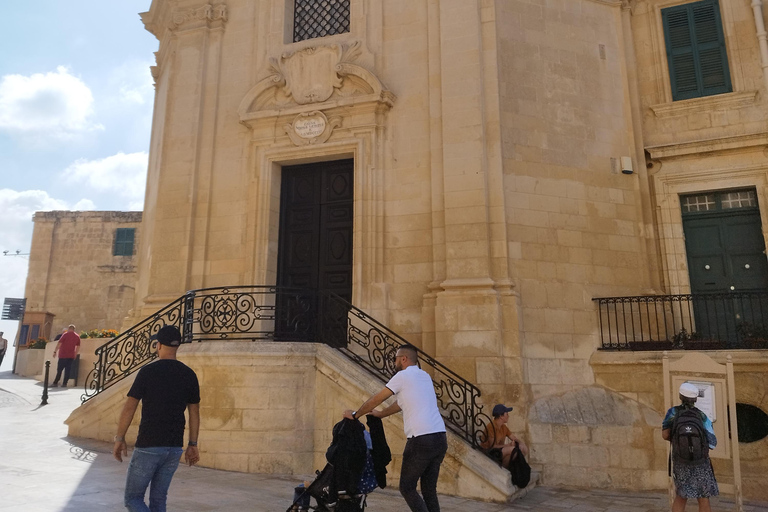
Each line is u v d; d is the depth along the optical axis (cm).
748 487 763
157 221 1084
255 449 744
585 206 976
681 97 1078
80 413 876
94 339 1600
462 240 898
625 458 802
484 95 949
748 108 1025
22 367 1833
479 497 670
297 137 1027
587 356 905
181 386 421
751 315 947
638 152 1048
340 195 1043
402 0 1039
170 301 1025
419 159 972
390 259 955
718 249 1008
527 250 912
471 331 856
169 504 566
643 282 985
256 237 1019
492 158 923
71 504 531
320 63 1043
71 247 2594
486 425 750
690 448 534
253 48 1114
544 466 809
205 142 1098
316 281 1023
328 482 470
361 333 834
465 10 976
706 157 1023
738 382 793
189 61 1139
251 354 761
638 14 1129
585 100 1023
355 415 468
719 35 1077
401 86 1005
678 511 550
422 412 473
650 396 844
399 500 641
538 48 1005
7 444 804
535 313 892
